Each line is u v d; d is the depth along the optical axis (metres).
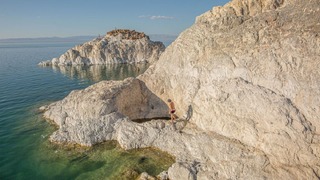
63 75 75.81
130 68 94.88
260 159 18.41
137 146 24.89
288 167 17.52
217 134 22.19
